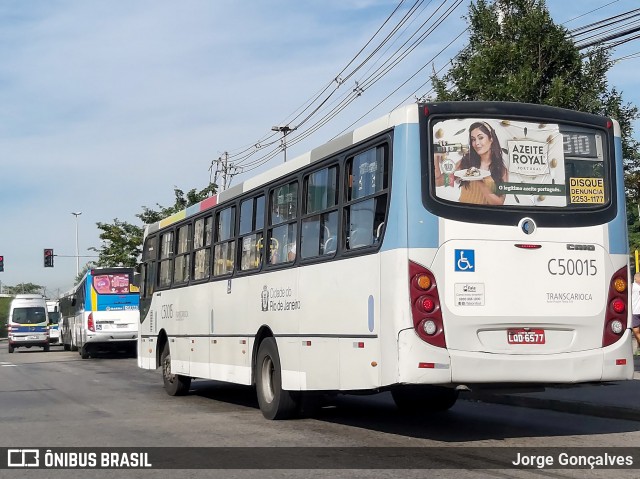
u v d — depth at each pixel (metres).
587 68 15.59
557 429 10.55
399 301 8.57
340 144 10.14
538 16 15.41
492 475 7.67
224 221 13.94
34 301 44.66
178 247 16.25
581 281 8.98
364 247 9.35
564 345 8.88
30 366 28.38
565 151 9.20
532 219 8.88
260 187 12.48
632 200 26.31
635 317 17.09
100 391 17.59
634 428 10.58
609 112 15.48
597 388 13.89
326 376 10.09
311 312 10.52
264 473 7.98
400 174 8.75
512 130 9.05
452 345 8.52
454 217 8.68
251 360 12.35
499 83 15.27
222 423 11.69
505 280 8.73
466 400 14.41
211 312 14.08
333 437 10.08
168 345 16.34
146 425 11.69
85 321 32.16
